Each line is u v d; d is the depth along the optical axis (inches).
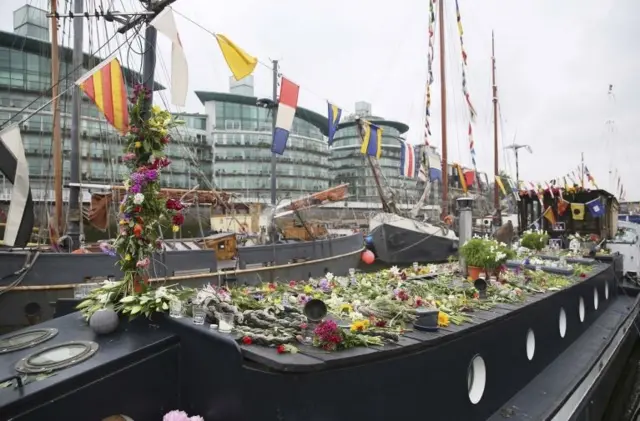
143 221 147.2
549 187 574.6
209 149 2341.3
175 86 232.5
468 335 157.8
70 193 445.7
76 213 444.1
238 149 2356.1
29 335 123.2
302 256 581.0
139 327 129.5
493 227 1181.1
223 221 817.5
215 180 2241.6
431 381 137.9
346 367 109.6
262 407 102.0
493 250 252.2
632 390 330.6
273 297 179.0
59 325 132.7
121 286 144.1
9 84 1558.8
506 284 239.1
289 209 736.3
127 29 240.5
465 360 157.2
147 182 147.9
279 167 2359.7
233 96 2388.0
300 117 2266.2
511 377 195.3
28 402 90.1
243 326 123.9
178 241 541.0
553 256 410.3
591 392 232.1
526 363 212.4
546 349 240.4
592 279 343.0
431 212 1294.3
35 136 1470.2
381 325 145.0
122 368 109.0
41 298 358.0
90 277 376.2
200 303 128.0
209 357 113.8
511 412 182.1
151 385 115.2
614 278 448.5
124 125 291.1
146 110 154.6
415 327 147.9
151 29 214.5
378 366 117.9
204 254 447.8
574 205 560.4
